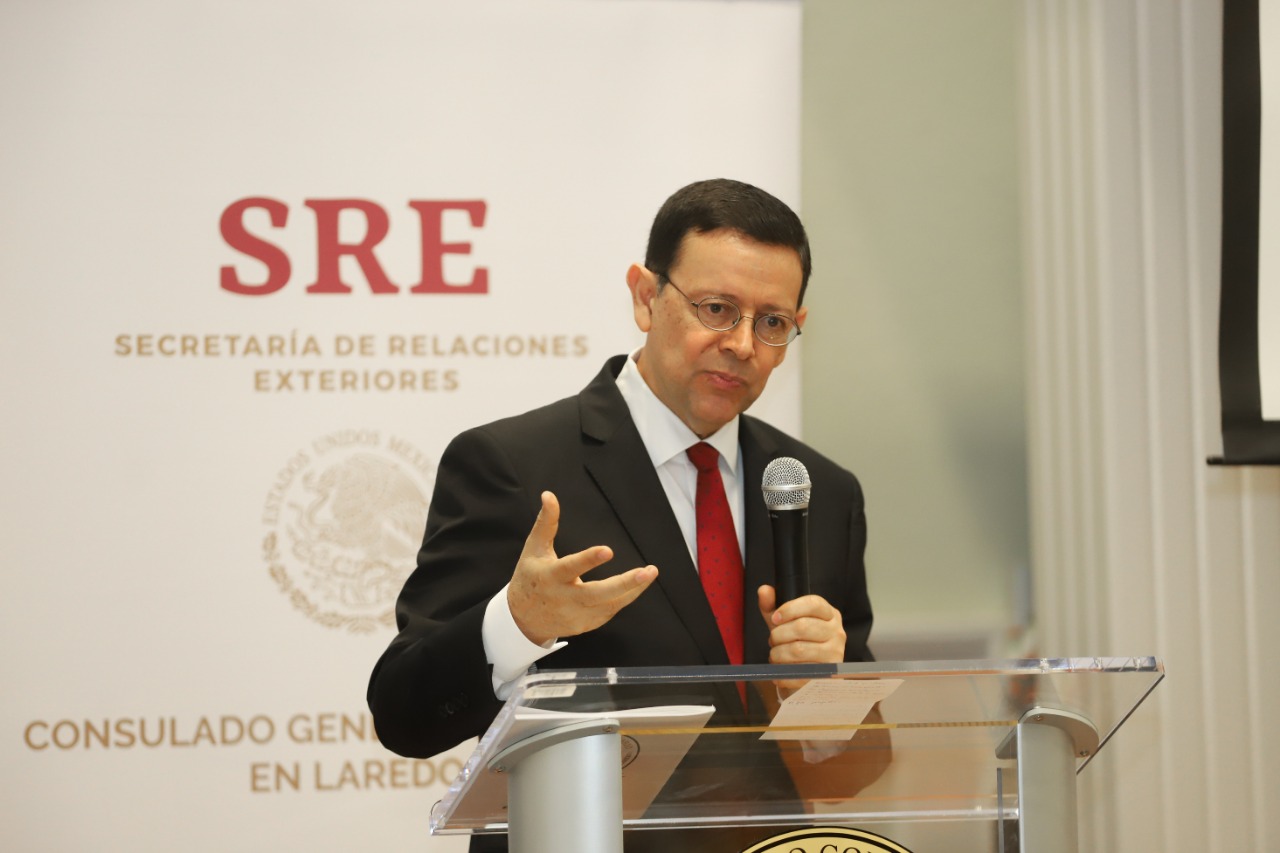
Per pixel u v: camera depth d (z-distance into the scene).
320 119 4.19
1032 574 4.57
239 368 4.11
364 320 4.17
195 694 4.04
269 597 4.08
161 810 4.01
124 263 4.08
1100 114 4.55
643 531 2.70
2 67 4.06
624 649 2.59
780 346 2.75
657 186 4.28
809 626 2.21
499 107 4.25
